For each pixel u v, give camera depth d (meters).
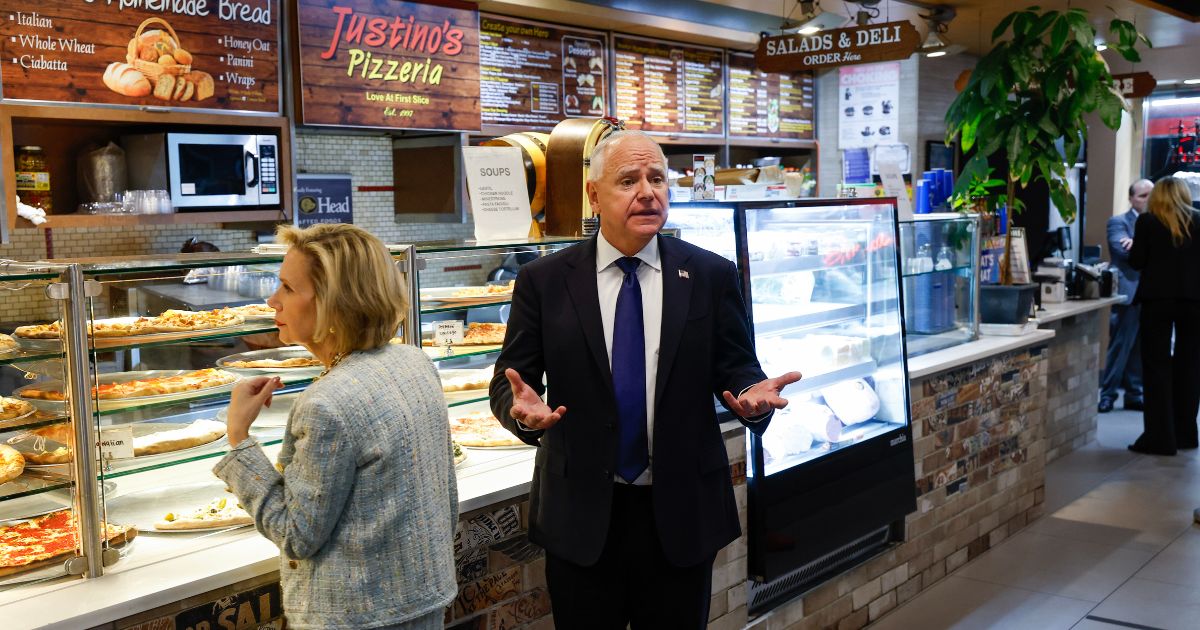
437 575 1.87
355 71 4.73
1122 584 4.23
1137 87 7.56
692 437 2.34
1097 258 8.72
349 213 5.16
